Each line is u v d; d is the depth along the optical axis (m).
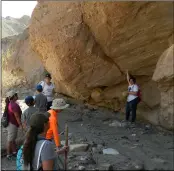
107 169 6.28
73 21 10.78
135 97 10.40
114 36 9.88
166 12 8.86
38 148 4.74
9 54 20.61
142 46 9.79
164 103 9.12
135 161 6.82
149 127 10.02
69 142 8.20
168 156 7.16
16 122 7.52
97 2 9.58
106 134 9.29
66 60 11.09
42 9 11.99
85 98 12.60
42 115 4.91
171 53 8.73
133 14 9.16
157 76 8.98
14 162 7.36
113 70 11.02
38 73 18.48
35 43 12.69
